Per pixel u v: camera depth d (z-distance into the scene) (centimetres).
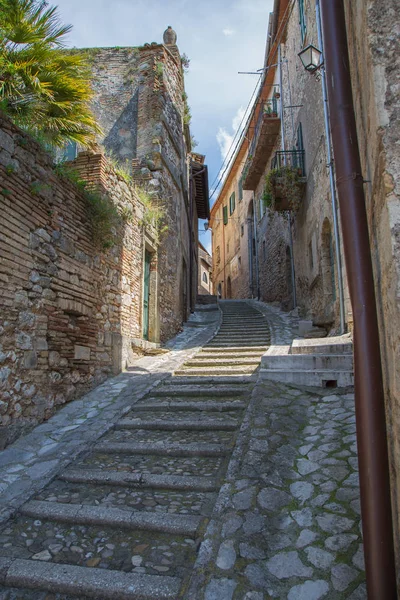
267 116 1620
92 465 412
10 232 472
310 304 1216
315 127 1037
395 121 170
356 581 233
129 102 1172
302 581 239
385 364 200
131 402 582
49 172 563
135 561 275
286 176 1168
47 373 539
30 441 464
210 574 248
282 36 1529
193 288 1788
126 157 1138
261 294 2170
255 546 267
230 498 316
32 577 262
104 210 692
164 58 1198
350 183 218
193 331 1273
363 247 210
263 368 583
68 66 607
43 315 532
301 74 1217
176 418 516
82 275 645
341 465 341
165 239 1121
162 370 739
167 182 1167
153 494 355
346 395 488
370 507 189
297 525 284
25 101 562
